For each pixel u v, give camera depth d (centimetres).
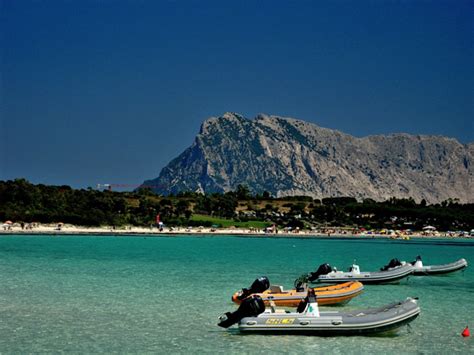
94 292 4056
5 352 2425
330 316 2689
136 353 2438
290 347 2536
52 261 6644
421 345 2602
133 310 3369
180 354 2427
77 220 17262
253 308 2739
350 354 2442
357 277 4700
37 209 17388
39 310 3322
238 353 2441
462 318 3262
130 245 11181
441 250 12406
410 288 4594
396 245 15000
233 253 9262
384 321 2683
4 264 6134
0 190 17362
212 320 3098
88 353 2428
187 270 5872
